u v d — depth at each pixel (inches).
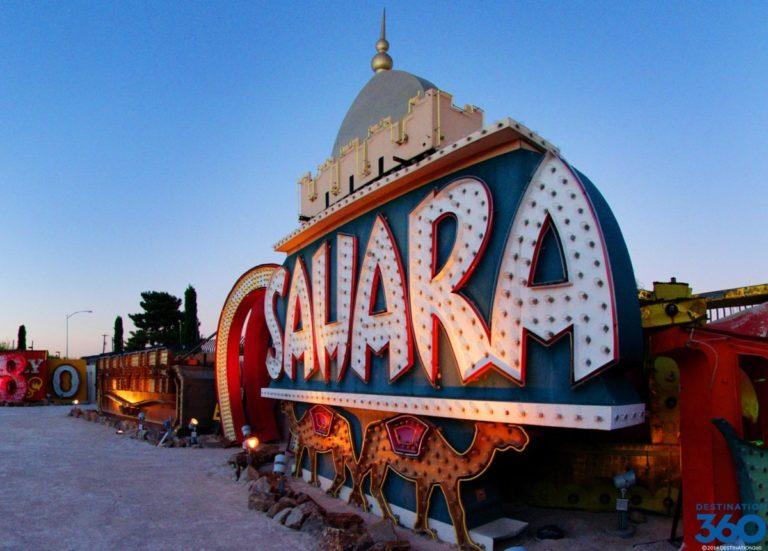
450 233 383.9
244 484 587.5
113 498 526.9
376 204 466.6
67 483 596.1
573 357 290.7
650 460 408.2
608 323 277.1
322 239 560.1
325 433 537.0
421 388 395.9
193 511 478.3
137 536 409.1
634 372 421.7
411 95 563.5
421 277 399.9
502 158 352.5
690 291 440.5
